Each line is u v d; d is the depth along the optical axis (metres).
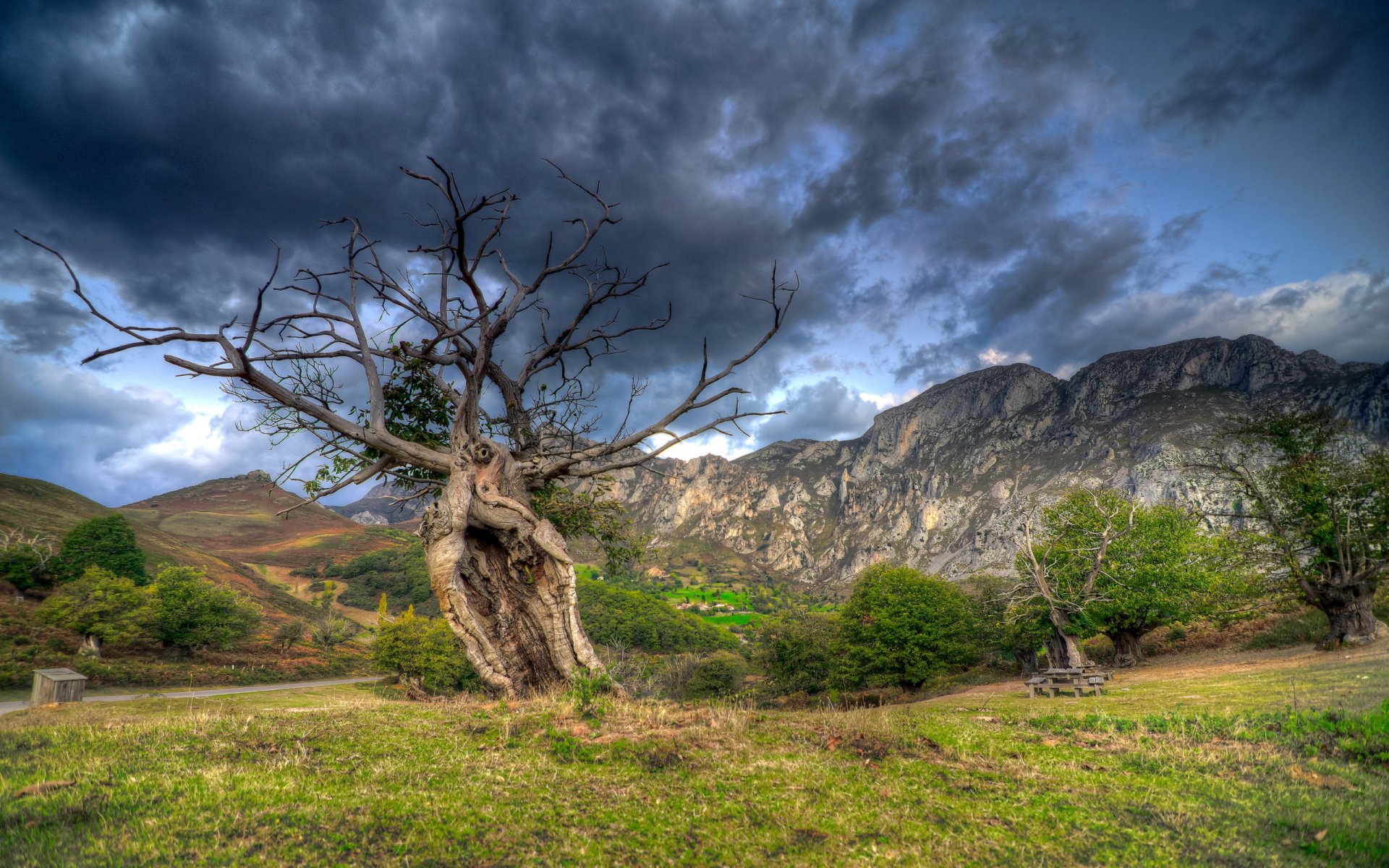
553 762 6.95
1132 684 23.83
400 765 6.73
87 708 19.00
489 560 12.70
